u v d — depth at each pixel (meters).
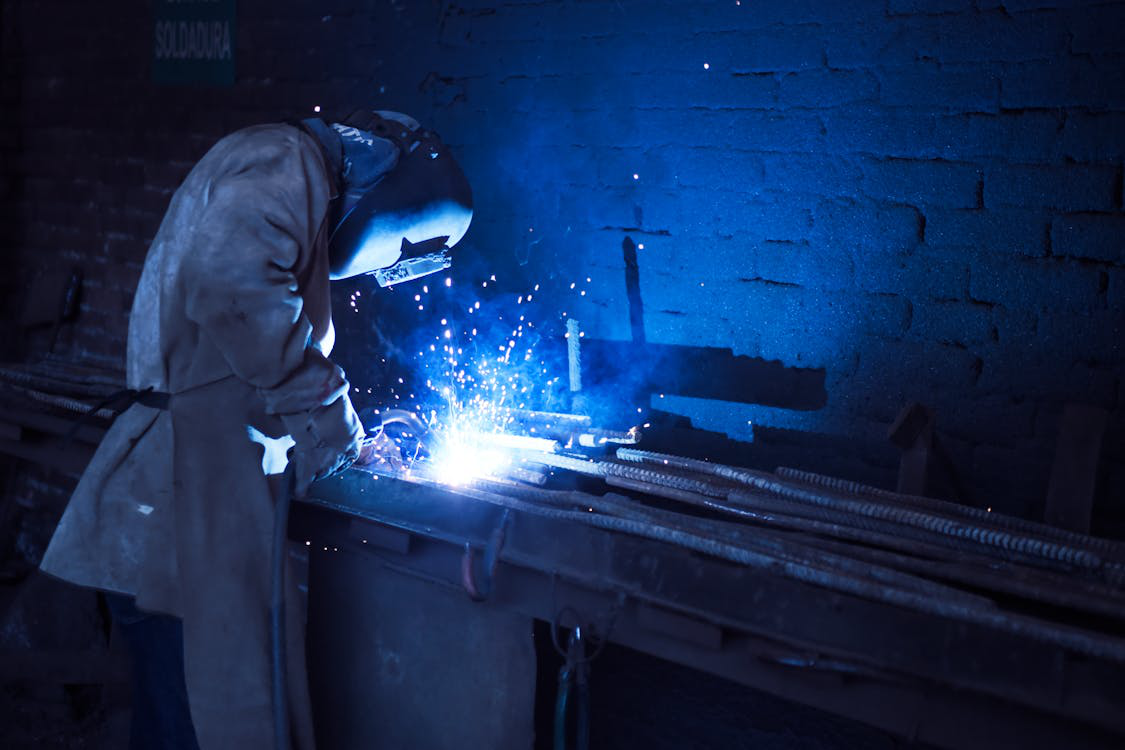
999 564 1.96
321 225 2.23
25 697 3.71
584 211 3.22
